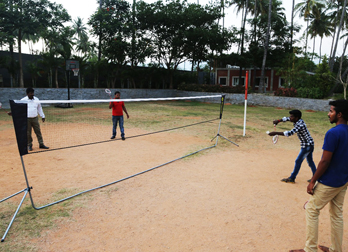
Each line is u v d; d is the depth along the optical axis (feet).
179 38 79.51
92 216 12.05
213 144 27.53
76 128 33.50
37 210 12.49
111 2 75.92
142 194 14.62
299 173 19.26
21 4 56.18
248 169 19.72
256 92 89.66
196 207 13.16
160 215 12.26
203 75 112.47
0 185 15.38
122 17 76.02
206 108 63.72
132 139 28.81
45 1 58.23
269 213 12.74
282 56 87.45
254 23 87.97
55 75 64.03
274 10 98.58
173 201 13.79
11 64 57.00
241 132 34.45
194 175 17.97
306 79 73.31
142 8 77.51
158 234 10.68
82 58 67.46
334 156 8.57
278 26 87.61
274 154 24.63
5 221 11.42
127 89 77.61
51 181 16.24
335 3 99.55
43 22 59.16
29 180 16.29
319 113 58.95
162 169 19.12
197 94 85.81
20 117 11.82
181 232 10.87
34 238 10.22
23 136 12.00
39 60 61.16
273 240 10.46
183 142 28.04
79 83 68.39
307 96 67.92
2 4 51.39
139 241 10.17
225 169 19.51
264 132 34.99
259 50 86.74
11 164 19.31
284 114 55.01
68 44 64.64
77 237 10.35
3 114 45.98
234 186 16.14
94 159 21.08
